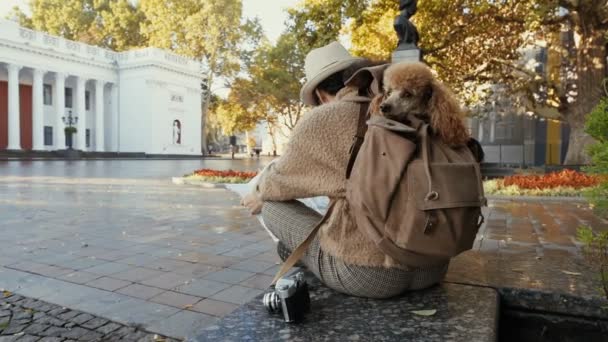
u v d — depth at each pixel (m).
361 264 1.79
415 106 1.72
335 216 1.81
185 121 53.12
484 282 2.26
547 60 20.20
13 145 40.19
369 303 1.89
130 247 5.28
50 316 3.17
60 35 54.78
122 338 2.84
